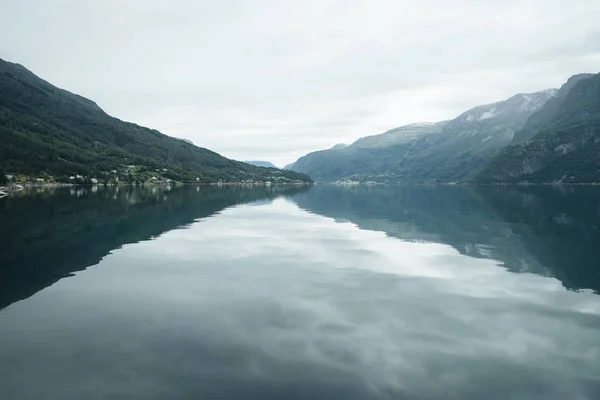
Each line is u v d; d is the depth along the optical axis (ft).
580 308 64.34
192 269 91.09
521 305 65.82
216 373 43.83
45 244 121.60
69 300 68.80
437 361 46.65
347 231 152.66
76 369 44.55
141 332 54.85
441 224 172.86
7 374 43.42
